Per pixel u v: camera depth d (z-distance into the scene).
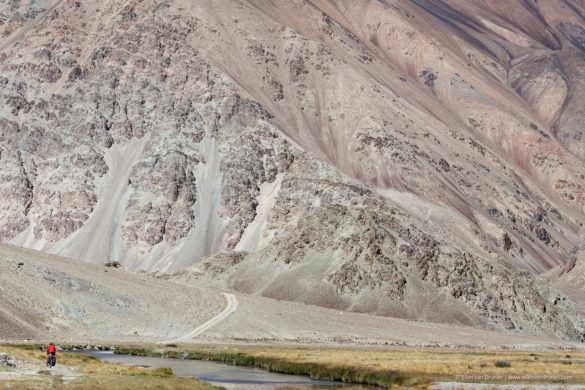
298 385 106.31
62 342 145.38
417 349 185.00
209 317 188.25
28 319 151.50
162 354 142.75
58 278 171.50
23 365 92.75
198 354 142.00
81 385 79.19
